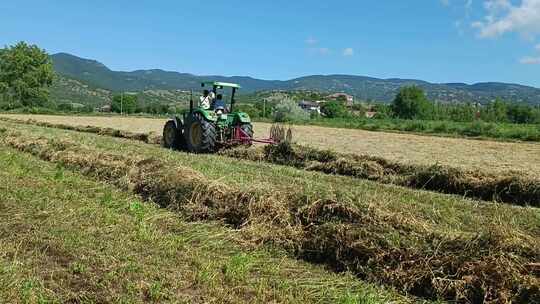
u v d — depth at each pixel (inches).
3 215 271.1
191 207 296.0
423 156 656.4
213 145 592.4
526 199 378.9
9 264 199.6
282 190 290.7
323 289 199.6
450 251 209.2
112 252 219.0
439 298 196.7
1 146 594.2
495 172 420.8
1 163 438.0
